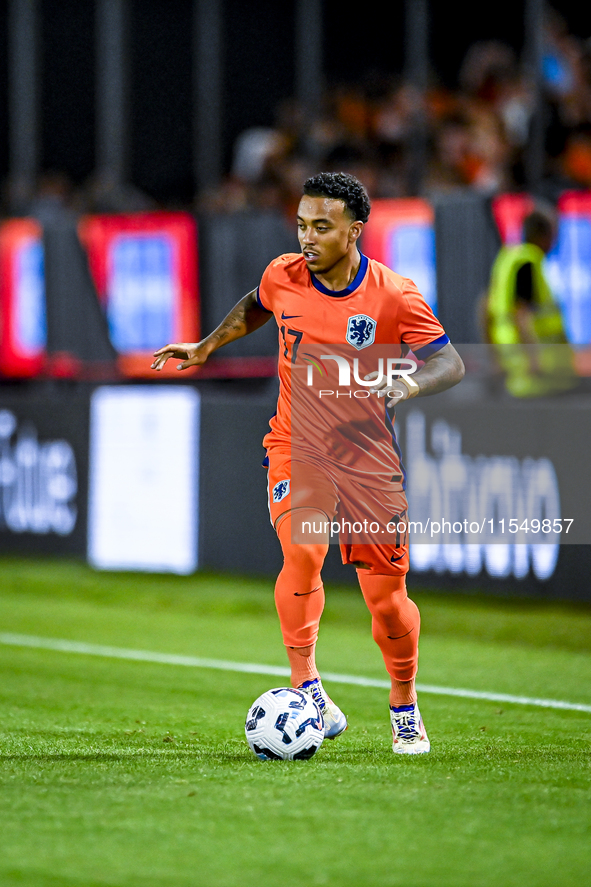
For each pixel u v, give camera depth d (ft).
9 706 67.05
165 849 38.45
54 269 133.59
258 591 112.06
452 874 36.45
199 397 119.44
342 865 37.09
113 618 103.35
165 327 128.06
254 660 84.79
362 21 167.53
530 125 125.39
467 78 144.77
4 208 151.64
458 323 111.96
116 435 124.67
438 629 95.61
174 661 84.07
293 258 52.13
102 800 43.96
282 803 43.62
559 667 81.82
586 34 145.59
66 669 80.48
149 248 128.36
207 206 147.74
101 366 131.95
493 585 103.24
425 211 114.11
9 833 39.99
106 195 158.61
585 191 108.27
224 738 57.82
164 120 174.50
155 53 175.11
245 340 122.72
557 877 36.27
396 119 142.51
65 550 128.67
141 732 59.47
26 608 108.37
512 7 155.33
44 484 130.72
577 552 98.73
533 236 106.01
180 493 120.98
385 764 50.44
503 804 43.86
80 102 180.24
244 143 158.40
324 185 49.34
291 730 50.96
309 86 160.76
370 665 82.58
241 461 117.08
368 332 50.60
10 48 175.32
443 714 65.67
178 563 121.39
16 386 139.23
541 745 56.49
